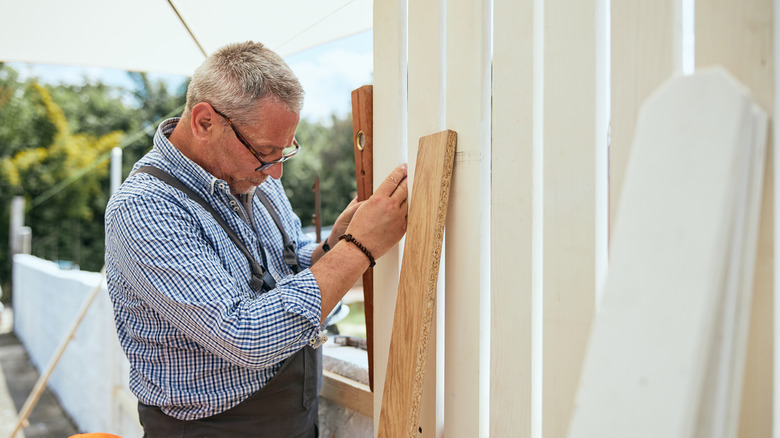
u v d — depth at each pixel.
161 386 1.29
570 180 0.89
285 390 1.35
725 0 0.71
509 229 0.99
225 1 1.86
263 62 1.25
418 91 1.18
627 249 0.52
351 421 1.61
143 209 1.17
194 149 1.34
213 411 1.29
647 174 0.52
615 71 0.82
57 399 5.04
